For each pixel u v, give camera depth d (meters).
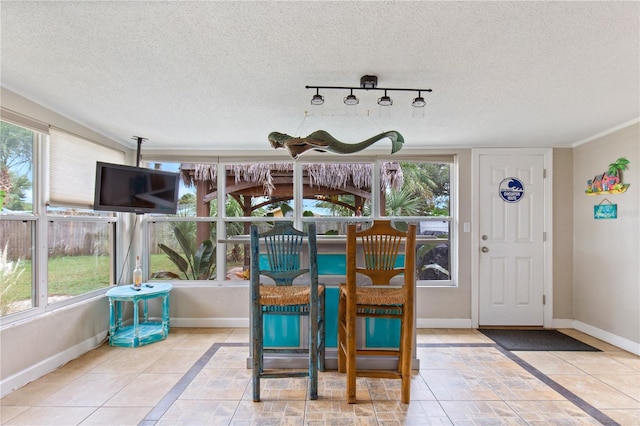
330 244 2.99
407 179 4.40
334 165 4.40
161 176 3.91
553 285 4.21
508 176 4.26
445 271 4.37
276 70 2.20
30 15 1.62
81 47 1.93
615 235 3.56
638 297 3.30
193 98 2.70
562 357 3.25
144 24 1.69
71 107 2.92
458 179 4.27
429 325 4.20
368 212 4.38
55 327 2.98
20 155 2.78
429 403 2.41
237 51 1.96
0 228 2.59
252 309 2.46
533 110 2.94
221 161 4.36
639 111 2.97
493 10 1.56
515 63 2.08
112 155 3.89
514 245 4.25
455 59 2.04
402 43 1.86
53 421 2.19
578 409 2.35
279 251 2.60
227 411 2.31
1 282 2.59
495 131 3.61
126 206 3.60
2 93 2.51
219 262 4.38
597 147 3.79
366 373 2.42
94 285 3.67
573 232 4.19
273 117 3.16
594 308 3.85
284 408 2.34
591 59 2.02
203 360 3.16
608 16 1.60
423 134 3.73
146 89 2.53
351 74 2.26
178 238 4.41
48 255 3.02
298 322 3.00
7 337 2.52
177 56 2.02
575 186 4.16
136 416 2.24
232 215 4.44
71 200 3.26
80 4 1.53
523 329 4.12
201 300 4.23
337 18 1.64
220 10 1.57
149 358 3.20
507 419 2.23
